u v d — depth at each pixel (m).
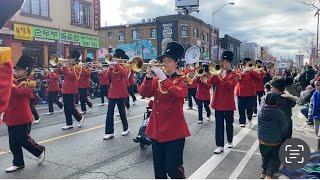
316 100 8.02
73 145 8.13
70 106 10.06
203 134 9.62
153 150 4.54
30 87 6.33
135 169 6.45
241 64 11.62
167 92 4.40
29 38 21.08
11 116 6.20
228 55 7.69
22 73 6.25
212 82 7.63
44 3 22.66
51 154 7.35
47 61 22.75
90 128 10.18
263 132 5.77
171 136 4.39
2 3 1.91
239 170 6.45
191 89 14.39
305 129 10.59
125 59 9.01
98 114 12.96
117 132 9.64
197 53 8.13
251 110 11.04
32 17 21.50
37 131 9.67
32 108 10.80
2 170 6.32
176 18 47.84
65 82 10.05
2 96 2.04
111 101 8.87
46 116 12.44
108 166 6.61
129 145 8.20
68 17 24.81
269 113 5.71
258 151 7.79
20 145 6.33
